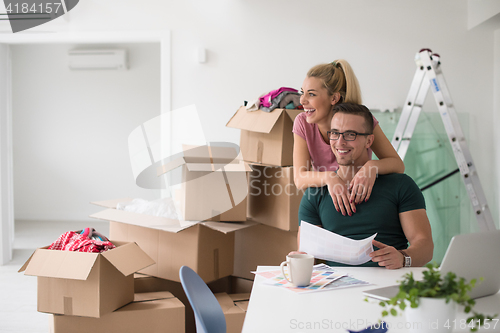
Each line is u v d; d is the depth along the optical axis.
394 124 2.95
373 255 1.20
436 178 2.87
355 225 1.37
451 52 2.96
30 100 5.54
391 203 1.36
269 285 1.05
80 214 5.61
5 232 3.43
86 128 5.55
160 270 2.05
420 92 2.62
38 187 5.62
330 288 1.01
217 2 3.09
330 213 1.40
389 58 3.00
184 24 3.12
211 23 3.11
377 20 2.99
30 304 2.55
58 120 5.55
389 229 1.35
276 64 3.08
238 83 3.11
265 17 3.07
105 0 3.16
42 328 2.20
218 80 3.12
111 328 1.69
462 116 2.97
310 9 3.03
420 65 2.58
